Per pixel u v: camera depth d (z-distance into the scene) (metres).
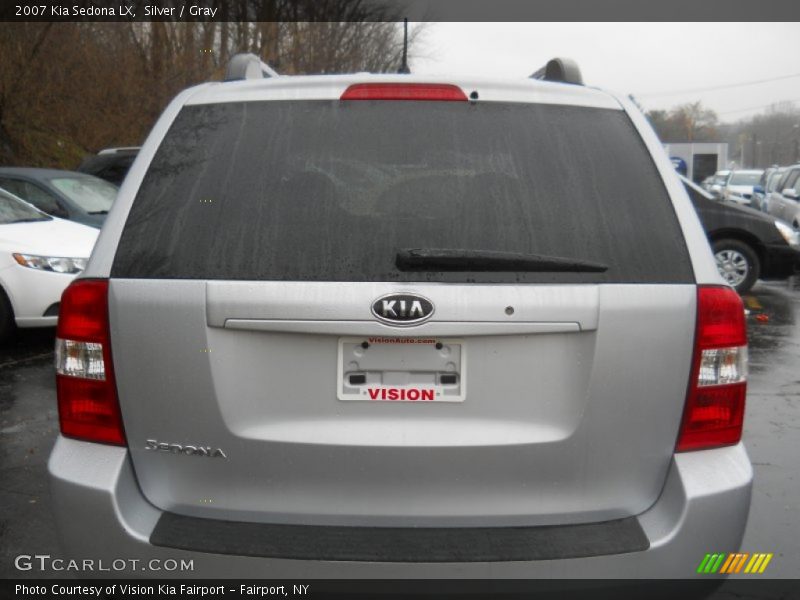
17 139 20.84
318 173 2.59
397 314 2.36
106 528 2.44
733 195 30.45
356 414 2.44
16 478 4.67
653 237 2.51
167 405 2.45
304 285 2.39
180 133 2.70
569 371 2.42
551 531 2.43
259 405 2.44
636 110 2.80
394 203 2.53
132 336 2.45
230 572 2.37
